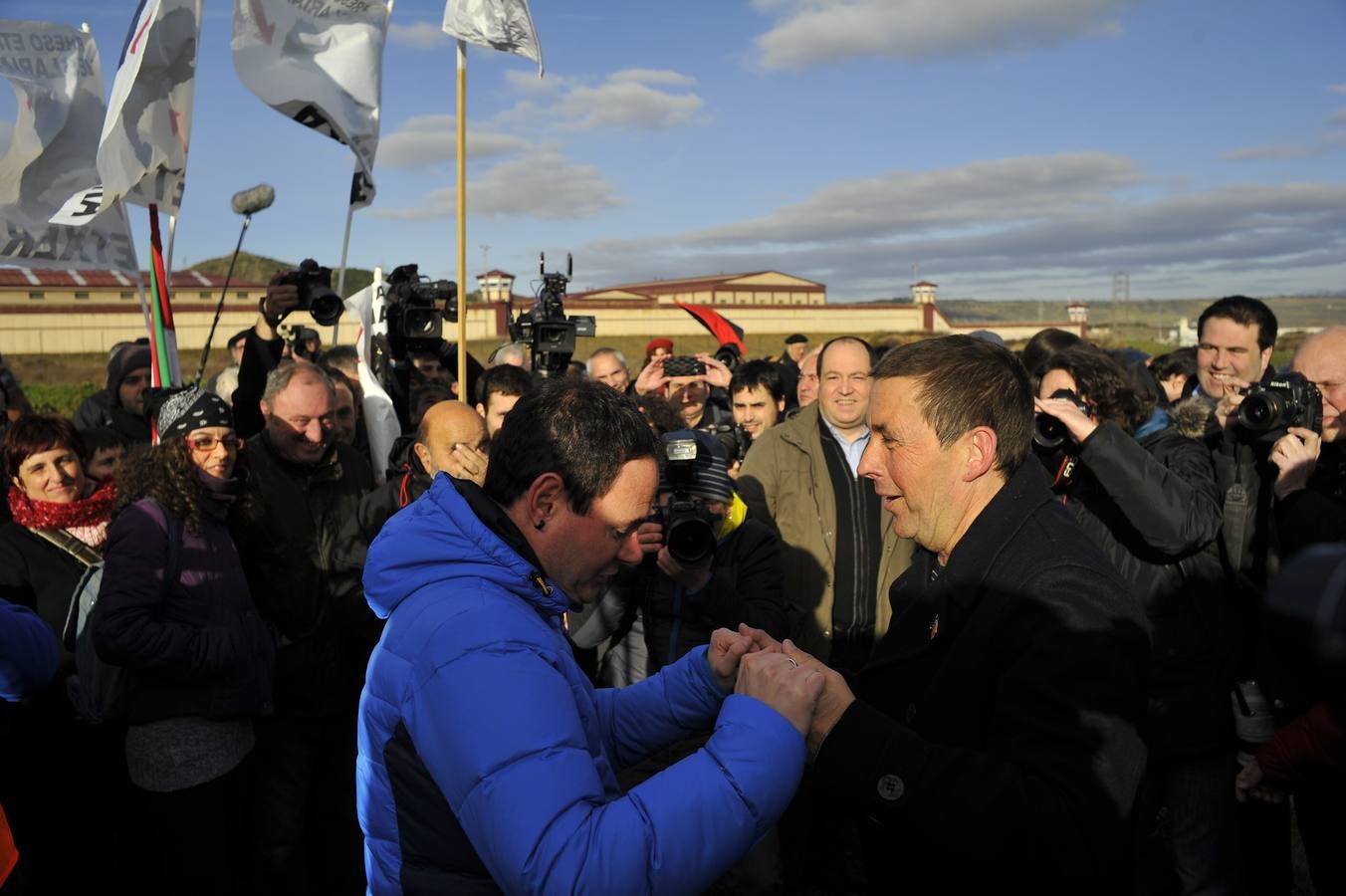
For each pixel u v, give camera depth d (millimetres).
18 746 3066
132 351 5238
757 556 3125
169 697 2754
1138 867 3150
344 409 4570
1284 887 3055
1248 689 2721
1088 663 1475
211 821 2812
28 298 33156
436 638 1282
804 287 60719
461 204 3900
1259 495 2674
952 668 1626
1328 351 2729
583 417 1432
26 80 3631
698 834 1206
